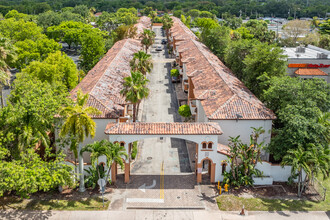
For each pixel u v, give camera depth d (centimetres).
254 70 5316
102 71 5344
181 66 7319
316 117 3653
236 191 3544
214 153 3600
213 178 3688
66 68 5962
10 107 3475
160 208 3266
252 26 12381
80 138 3200
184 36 8762
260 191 3550
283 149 3619
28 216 3067
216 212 3209
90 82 4875
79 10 16500
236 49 6325
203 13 18288
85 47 7819
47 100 3503
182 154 4456
